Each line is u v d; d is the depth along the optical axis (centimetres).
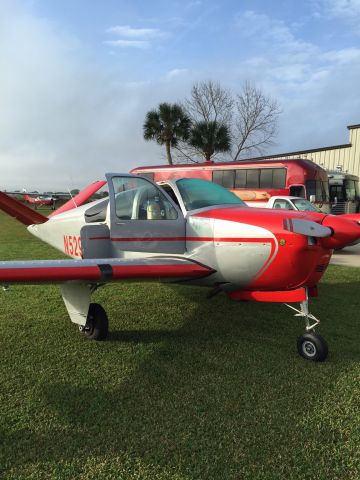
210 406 261
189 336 392
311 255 336
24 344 370
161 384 292
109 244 422
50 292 562
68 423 242
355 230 329
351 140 2342
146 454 214
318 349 327
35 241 1169
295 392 279
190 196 409
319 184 1292
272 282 355
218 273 377
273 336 393
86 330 381
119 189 416
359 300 534
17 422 244
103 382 295
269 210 378
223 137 2520
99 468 204
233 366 322
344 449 219
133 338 386
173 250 395
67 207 618
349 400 269
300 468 204
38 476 199
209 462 208
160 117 2539
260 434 231
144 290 570
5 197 566
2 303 506
